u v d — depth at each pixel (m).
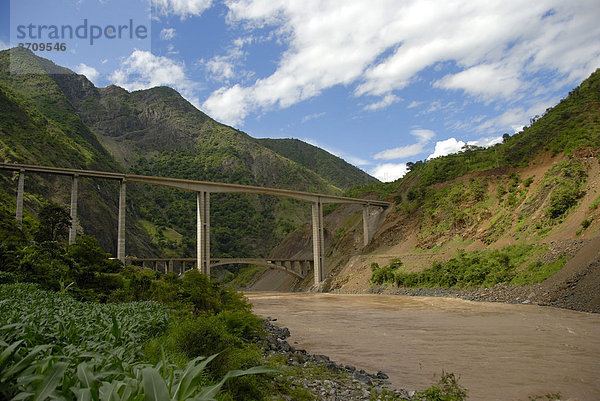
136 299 36.75
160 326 19.14
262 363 14.91
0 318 11.03
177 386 6.14
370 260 119.75
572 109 119.50
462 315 47.28
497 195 102.56
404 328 38.91
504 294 60.59
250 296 108.88
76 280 37.84
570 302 47.72
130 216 189.00
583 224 62.94
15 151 121.81
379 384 18.50
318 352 27.95
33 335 10.38
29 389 5.47
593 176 74.38
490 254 76.38
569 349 25.94
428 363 23.45
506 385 18.08
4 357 5.36
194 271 37.00
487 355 24.98
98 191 160.00
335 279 120.19
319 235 126.00
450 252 95.62
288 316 53.84
